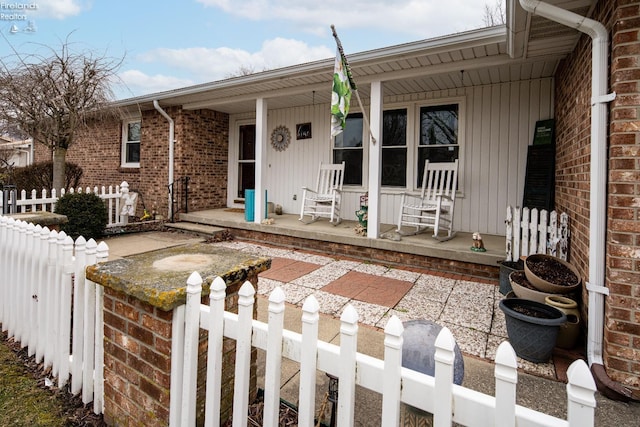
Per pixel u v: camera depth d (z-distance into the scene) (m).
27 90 5.77
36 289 2.27
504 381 0.90
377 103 5.04
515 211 3.89
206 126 8.00
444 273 4.53
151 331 1.50
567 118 3.82
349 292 3.74
